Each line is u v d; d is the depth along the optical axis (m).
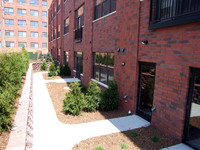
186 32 4.10
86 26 11.16
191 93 4.18
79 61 13.98
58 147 4.14
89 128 5.18
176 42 4.38
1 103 3.74
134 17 5.98
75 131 4.98
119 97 6.67
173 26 4.44
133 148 4.12
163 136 4.70
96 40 9.61
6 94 4.55
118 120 5.79
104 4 8.70
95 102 6.54
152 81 5.49
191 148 4.15
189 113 4.24
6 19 43.81
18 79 7.45
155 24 4.90
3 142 3.25
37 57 41.97
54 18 28.31
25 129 3.39
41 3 46.06
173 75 4.51
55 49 27.52
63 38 19.89
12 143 2.86
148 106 5.72
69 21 16.33
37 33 46.75
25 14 45.09
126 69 6.59
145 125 5.42
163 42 4.79
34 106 7.25
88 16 10.71
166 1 4.89
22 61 11.27
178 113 4.39
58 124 5.44
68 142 4.38
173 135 4.56
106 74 8.74
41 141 4.41
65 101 6.25
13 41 44.84
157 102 5.11
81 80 12.78
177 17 4.34
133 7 6.01
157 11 5.11
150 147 4.17
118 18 7.02
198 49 3.84
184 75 4.20
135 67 6.02
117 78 7.28
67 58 18.66
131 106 6.33
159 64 4.97
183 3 4.30
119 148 4.11
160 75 4.95
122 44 6.80
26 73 12.37
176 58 4.40
